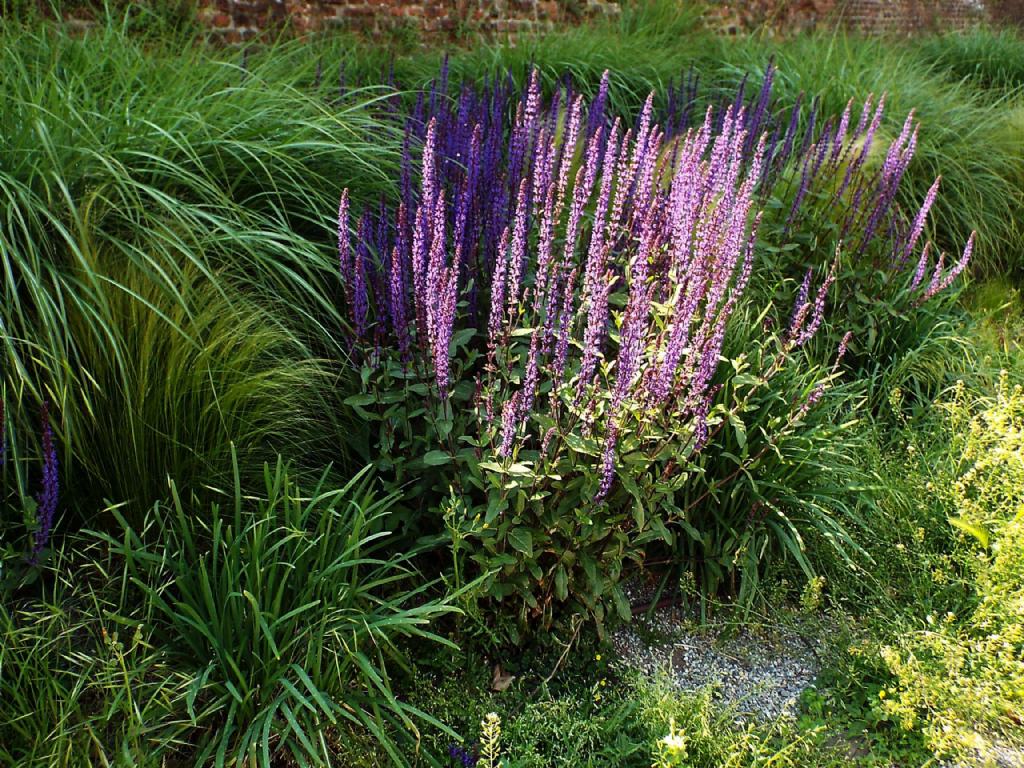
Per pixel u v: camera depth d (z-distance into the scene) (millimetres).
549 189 2939
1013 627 2738
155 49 4633
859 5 12492
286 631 2451
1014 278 6035
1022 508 2928
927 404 4406
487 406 2705
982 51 9086
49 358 2672
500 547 2854
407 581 3045
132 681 2385
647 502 2838
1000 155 6238
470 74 6395
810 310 4496
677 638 3193
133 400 2768
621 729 2732
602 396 2631
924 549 3377
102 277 2646
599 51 7000
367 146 3850
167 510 2762
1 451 2420
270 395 2916
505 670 2959
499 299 2719
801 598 3188
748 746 2643
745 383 2977
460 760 2568
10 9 5059
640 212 3184
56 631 2469
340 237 2852
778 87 6547
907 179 5688
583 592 2996
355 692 2523
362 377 2898
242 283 3207
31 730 2240
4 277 2748
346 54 6457
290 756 2455
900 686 2863
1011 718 2723
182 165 3324
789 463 3316
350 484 2693
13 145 2992
